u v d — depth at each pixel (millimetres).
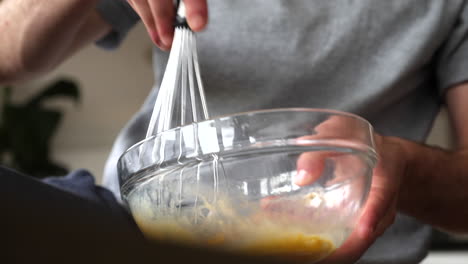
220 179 318
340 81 785
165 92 411
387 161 536
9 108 4203
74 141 4738
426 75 869
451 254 2424
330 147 324
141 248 95
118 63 4199
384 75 790
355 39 791
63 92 4219
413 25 811
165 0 434
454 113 841
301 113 321
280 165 316
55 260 95
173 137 333
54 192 341
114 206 596
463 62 826
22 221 100
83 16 729
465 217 697
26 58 769
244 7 808
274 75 773
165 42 454
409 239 778
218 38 796
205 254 97
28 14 729
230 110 768
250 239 311
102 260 94
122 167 376
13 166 4250
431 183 645
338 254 385
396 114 845
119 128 4703
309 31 786
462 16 833
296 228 317
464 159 688
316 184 323
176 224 324
